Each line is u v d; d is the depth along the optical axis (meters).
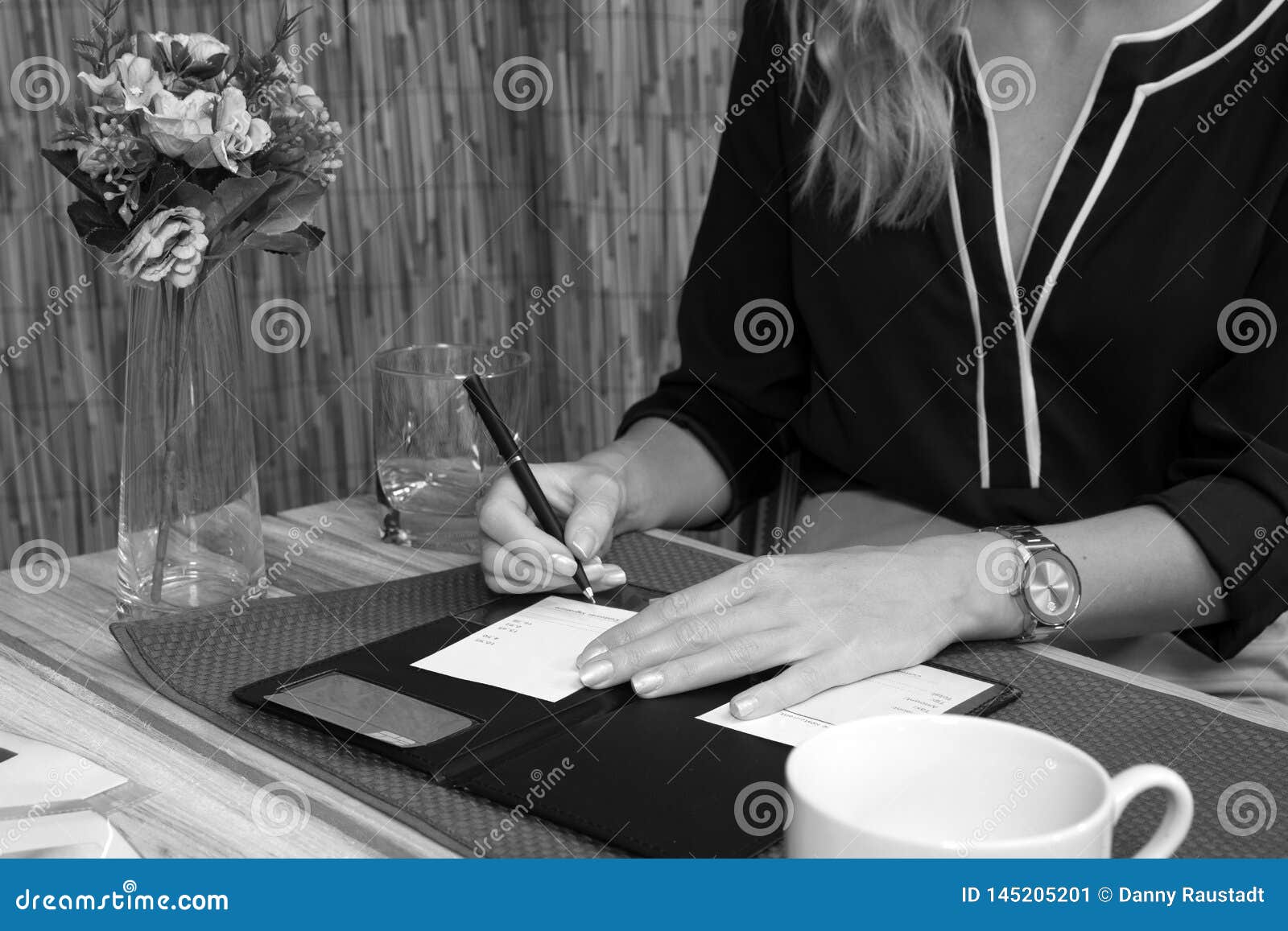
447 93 1.85
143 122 0.79
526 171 1.94
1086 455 1.08
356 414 1.88
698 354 1.23
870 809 0.48
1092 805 0.44
